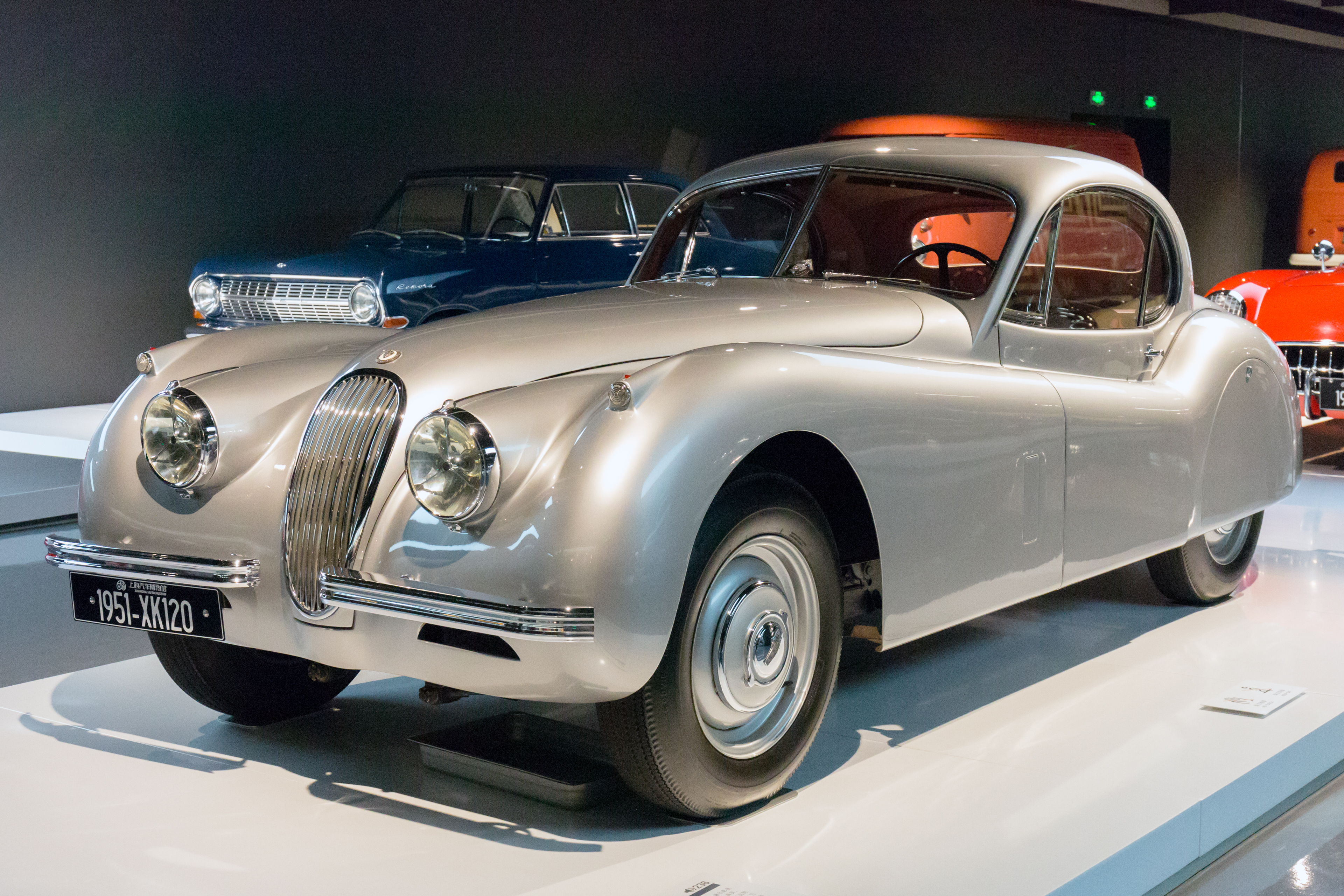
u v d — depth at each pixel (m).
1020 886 1.99
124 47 7.88
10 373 7.69
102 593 2.53
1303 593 3.77
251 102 8.36
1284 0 7.90
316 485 2.29
